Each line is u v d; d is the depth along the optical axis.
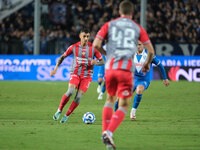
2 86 62.03
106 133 17.41
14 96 48.84
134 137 22.69
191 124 28.12
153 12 89.50
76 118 31.02
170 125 27.53
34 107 38.59
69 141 21.22
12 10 90.75
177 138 22.41
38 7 73.69
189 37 84.62
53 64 73.25
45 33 84.31
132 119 30.66
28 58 74.12
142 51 31.61
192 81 71.56
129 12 19.30
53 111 35.56
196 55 74.31
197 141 21.53
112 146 17.50
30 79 74.12
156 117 31.91
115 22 18.92
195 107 39.22
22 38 81.69
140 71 31.42
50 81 71.62
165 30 86.12
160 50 74.19
